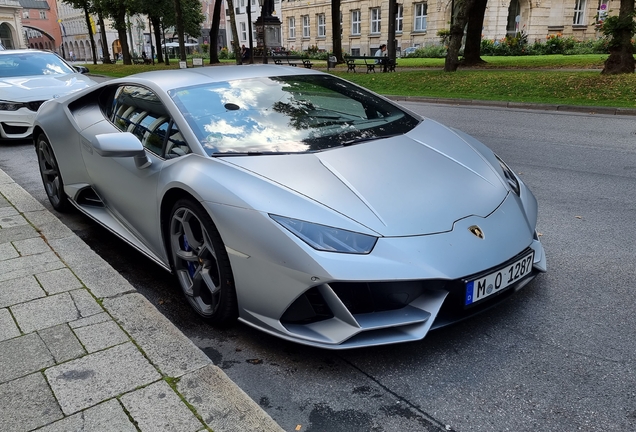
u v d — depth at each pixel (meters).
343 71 23.77
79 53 98.62
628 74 13.97
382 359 2.48
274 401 2.22
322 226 2.35
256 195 2.49
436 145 3.22
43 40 107.62
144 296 3.06
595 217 4.44
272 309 2.40
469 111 11.88
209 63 36.38
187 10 43.19
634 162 6.40
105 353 2.39
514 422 2.04
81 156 4.03
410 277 2.26
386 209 2.48
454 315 2.45
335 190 2.54
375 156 2.90
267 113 3.26
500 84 14.99
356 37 47.88
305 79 3.85
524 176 5.89
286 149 2.90
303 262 2.27
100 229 4.52
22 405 2.06
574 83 13.76
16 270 3.30
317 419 2.10
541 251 3.01
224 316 2.67
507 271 2.53
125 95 3.79
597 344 2.54
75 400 2.08
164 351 2.40
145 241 3.37
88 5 46.25
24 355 2.39
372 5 45.62
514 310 2.89
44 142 4.67
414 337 2.29
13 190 5.20
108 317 2.70
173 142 3.09
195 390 2.13
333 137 3.10
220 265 2.58
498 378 2.31
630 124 9.32
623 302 2.95
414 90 16.09
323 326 2.34
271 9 33.28
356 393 2.25
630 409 2.09
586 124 9.43
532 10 39.53
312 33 52.28
